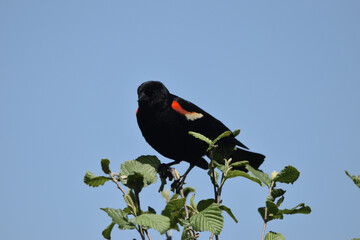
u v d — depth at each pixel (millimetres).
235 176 5961
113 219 5195
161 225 4992
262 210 5836
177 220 5656
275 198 5969
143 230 5352
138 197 5566
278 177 5988
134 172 5543
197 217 5281
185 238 5445
